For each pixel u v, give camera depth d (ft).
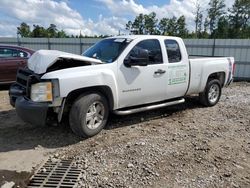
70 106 16.42
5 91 31.71
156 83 19.49
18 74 17.70
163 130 18.53
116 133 17.72
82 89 16.33
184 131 18.43
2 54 31.27
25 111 15.39
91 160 13.93
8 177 12.34
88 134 16.48
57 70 15.58
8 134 17.44
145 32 165.48
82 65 16.78
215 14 152.97
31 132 17.76
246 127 19.60
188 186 11.75
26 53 32.63
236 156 14.76
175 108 24.34
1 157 14.32
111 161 13.82
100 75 16.44
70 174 12.66
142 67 18.45
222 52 49.83
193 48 51.70
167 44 20.42
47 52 16.60
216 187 11.75
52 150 15.20
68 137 16.94
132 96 18.39
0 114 21.61
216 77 25.61
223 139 17.19
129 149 15.23
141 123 19.92
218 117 21.91
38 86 15.19
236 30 149.18
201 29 150.30
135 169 13.04
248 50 47.80
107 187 11.57
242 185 11.98
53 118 16.85
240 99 29.17
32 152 14.93
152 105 20.13
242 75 48.91
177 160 14.07
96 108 16.79
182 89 21.70
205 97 24.38
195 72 22.48
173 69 20.52
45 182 12.03
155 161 13.88
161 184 11.85
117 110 18.28
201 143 16.39
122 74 17.58
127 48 18.02
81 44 57.47
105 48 19.01
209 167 13.44
